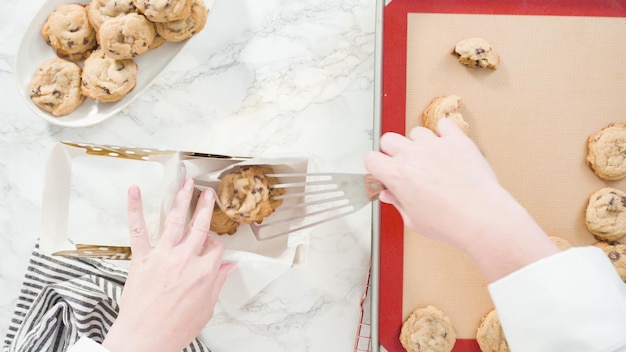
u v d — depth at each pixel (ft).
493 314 2.62
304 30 2.90
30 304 2.87
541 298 1.85
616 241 2.65
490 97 2.64
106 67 2.66
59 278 2.86
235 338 2.95
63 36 2.66
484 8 2.63
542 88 2.65
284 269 2.60
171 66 2.89
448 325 2.62
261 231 2.64
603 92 2.65
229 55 2.89
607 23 2.64
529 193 2.66
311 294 2.94
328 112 2.91
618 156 2.59
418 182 1.94
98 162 2.90
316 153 2.91
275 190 2.59
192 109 2.90
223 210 2.48
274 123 2.91
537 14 2.64
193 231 2.34
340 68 2.91
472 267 2.65
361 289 2.93
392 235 2.63
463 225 1.90
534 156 2.66
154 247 2.37
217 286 2.39
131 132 2.90
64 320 2.77
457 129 2.04
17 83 2.65
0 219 2.91
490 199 1.90
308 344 2.95
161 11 2.53
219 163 2.49
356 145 2.91
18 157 2.90
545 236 1.90
